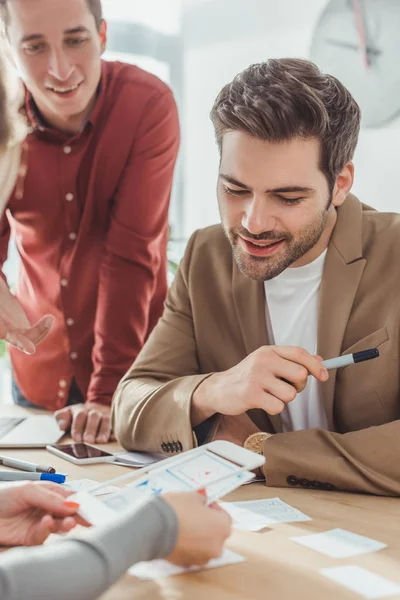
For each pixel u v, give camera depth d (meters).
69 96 1.65
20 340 1.53
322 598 0.72
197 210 4.29
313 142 1.15
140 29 4.09
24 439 1.49
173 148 1.92
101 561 0.66
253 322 1.39
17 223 1.91
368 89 3.39
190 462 0.97
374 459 1.10
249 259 1.22
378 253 1.32
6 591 0.59
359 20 3.37
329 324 1.30
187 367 1.47
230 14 4.02
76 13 1.58
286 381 1.20
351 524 0.94
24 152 1.79
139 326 1.85
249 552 0.84
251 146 1.14
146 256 1.86
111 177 1.84
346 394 1.30
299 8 3.69
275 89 1.12
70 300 1.93
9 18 1.58
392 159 3.34
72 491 0.94
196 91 4.25
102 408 1.64
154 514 0.74
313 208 1.19
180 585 0.76
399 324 1.27
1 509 0.88
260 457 0.94
